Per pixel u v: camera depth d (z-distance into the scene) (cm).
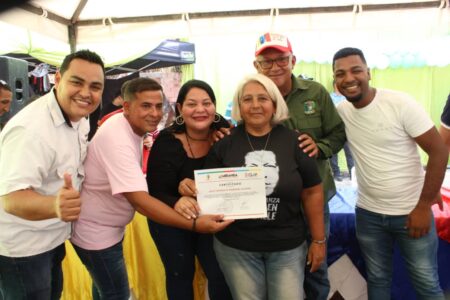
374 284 186
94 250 163
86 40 384
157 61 423
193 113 165
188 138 174
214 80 502
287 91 188
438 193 169
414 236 169
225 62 501
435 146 160
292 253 148
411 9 357
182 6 365
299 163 150
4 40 353
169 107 452
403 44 451
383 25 364
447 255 201
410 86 491
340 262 216
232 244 150
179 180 170
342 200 237
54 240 148
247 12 371
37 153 127
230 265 152
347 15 365
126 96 162
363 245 188
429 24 360
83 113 138
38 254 142
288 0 357
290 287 147
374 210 179
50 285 151
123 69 423
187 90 169
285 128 159
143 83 161
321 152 175
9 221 135
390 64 460
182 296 182
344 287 217
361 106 175
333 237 214
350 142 184
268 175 146
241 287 149
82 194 162
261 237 146
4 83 243
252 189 146
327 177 190
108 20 376
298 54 466
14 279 141
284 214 147
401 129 166
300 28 373
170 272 181
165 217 148
